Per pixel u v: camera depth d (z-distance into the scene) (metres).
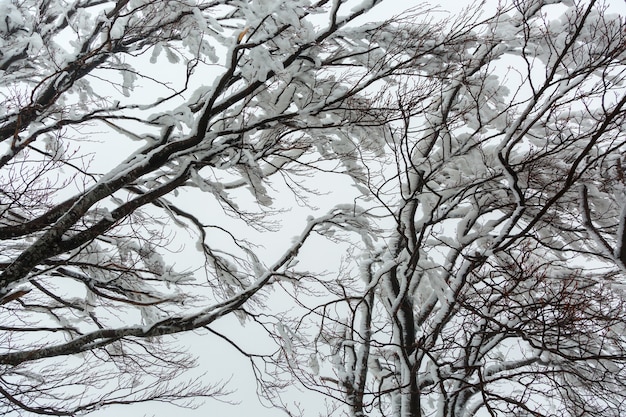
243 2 5.66
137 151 6.00
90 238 5.55
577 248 6.43
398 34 5.96
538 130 6.68
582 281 5.39
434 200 6.80
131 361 7.01
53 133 7.62
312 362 6.92
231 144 6.18
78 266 6.45
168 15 6.54
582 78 4.58
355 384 7.31
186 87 5.70
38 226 5.62
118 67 6.58
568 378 6.27
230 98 6.07
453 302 5.57
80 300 7.22
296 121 6.34
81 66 6.24
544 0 5.73
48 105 5.46
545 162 6.11
